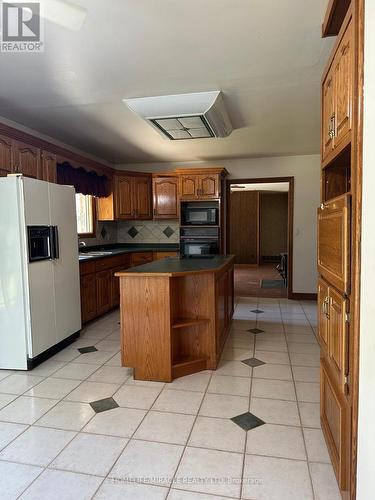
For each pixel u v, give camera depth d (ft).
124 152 17.12
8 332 9.58
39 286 9.95
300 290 18.66
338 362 4.93
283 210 35.86
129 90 9.46
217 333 9.80
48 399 8.00
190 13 6.08
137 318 8.89
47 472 5.62
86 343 11.84
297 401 7.84
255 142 15.29
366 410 3.75
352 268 4.23
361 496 3.90
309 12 6.10
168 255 18.63
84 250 16.93
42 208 10.18
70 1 5.70
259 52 7.51
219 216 17.79
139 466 5.74
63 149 13.37
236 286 22.84
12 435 6.62
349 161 5.58
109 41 6.97
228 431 6.70
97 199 18.16
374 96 3.47
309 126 12.96
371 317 3.59
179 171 17.89
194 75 8.61
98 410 7.50
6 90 9.39
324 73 5.90
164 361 8.80
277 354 10.68
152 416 7.25
